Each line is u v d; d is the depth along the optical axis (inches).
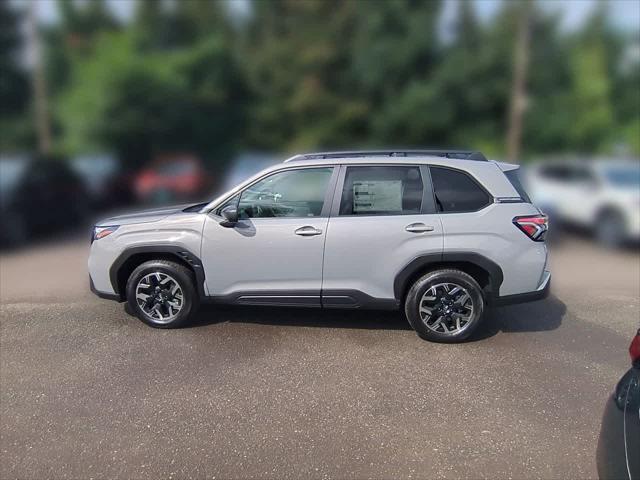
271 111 875.4
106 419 130.1
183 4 942.4
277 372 154.0
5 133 775.1
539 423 127.8
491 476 109.0
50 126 726.5
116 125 708.7
